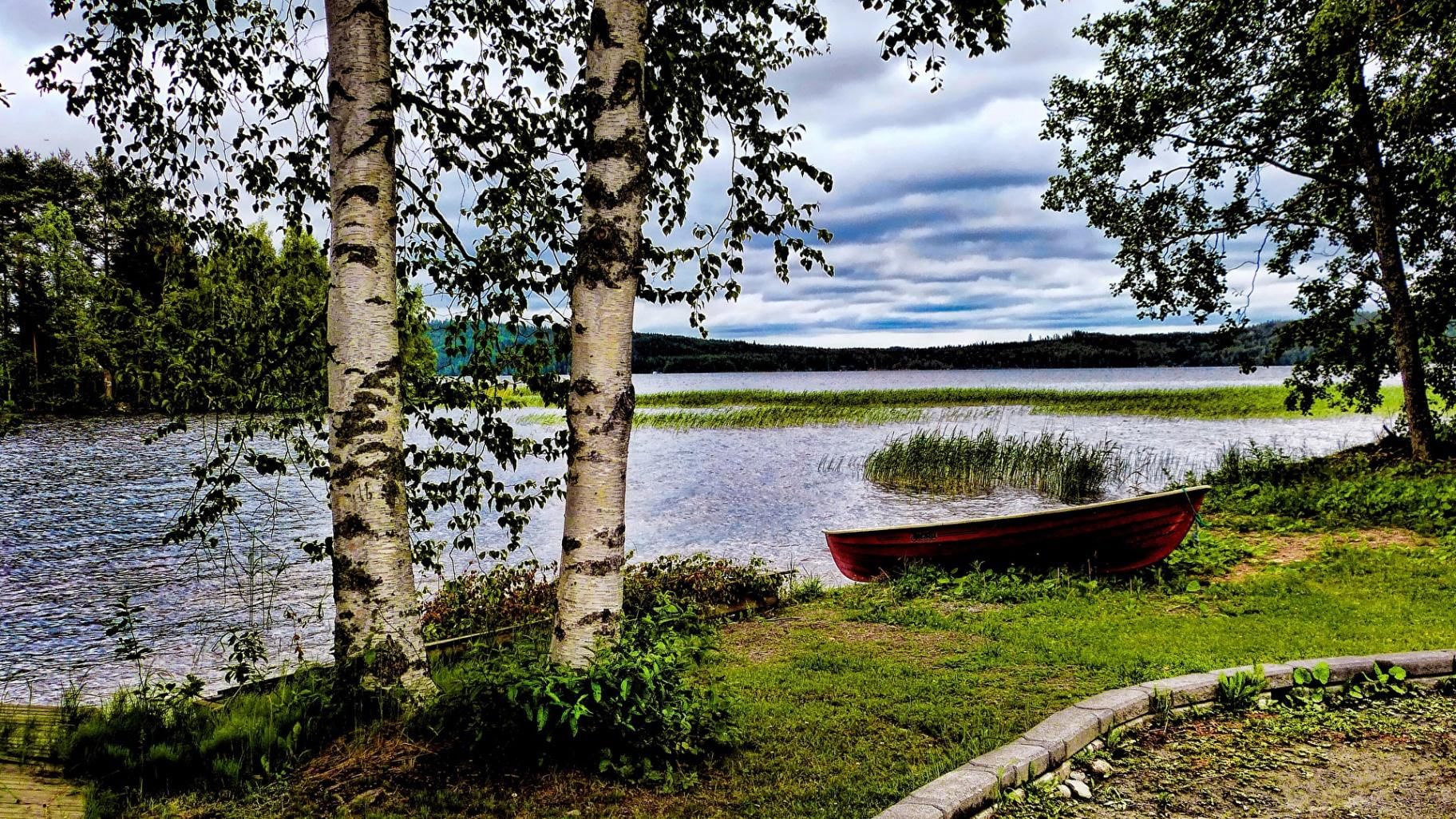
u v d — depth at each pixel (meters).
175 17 5.20
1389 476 13.79
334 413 4.52
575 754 4.00
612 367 4.34
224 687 7.08
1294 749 4.08
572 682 3.93
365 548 4.48
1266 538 10.66
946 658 6.24
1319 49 13.23
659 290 5.49
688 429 37.38
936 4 5.00
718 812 3.60
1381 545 9.54
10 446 29.23
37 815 3.62
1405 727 4.27
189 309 5.52
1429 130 12.29
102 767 4.14
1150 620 7.09
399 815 3.53
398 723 4.27
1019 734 4.41
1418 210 15.12
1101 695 4.54
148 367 5.38
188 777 3.99
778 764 4.15
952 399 57.00
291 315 5.67
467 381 6.00
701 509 16.89
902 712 4.91
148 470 22.81
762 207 5.45
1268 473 16.14
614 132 4.33
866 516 16.16
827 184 5.34
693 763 4.13
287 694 4.81
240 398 5.47
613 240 4.30
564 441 6.00
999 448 23.16
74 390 35.50
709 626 7.85
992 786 3.54
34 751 4.33
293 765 4.02
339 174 4.55
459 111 5.67
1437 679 4.84
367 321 4.52
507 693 3.90
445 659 6.51
